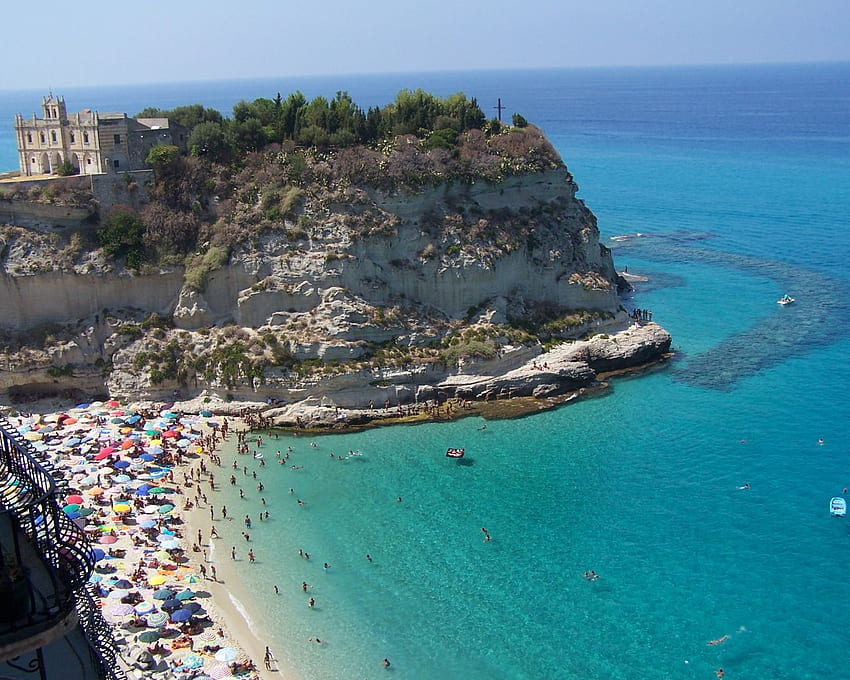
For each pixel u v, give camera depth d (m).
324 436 87.06
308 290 96.44
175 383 92.62
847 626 58.38
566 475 79.06
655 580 63.62
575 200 118.06
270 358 92.44
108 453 79.56
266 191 102.25
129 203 101.19
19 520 22.28
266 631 58.12
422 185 103.69
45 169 109.50
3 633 18.23
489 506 74.06
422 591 62.69
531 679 53.84
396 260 101.19
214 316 96.88
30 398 92.06
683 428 88.12
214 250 97.25
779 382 99.50
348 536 69.56
